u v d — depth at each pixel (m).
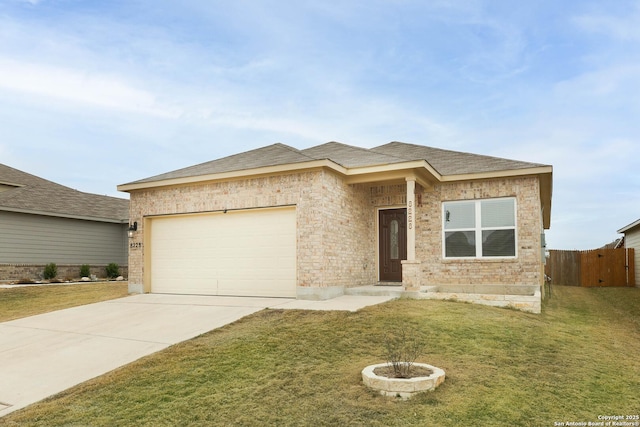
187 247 13.59
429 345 6.98
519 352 6.80
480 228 13.20
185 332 8.44
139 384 5.91
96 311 11.07
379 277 14.27
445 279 13.45
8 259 18.14
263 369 6.18
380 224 14.44
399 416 4.66
